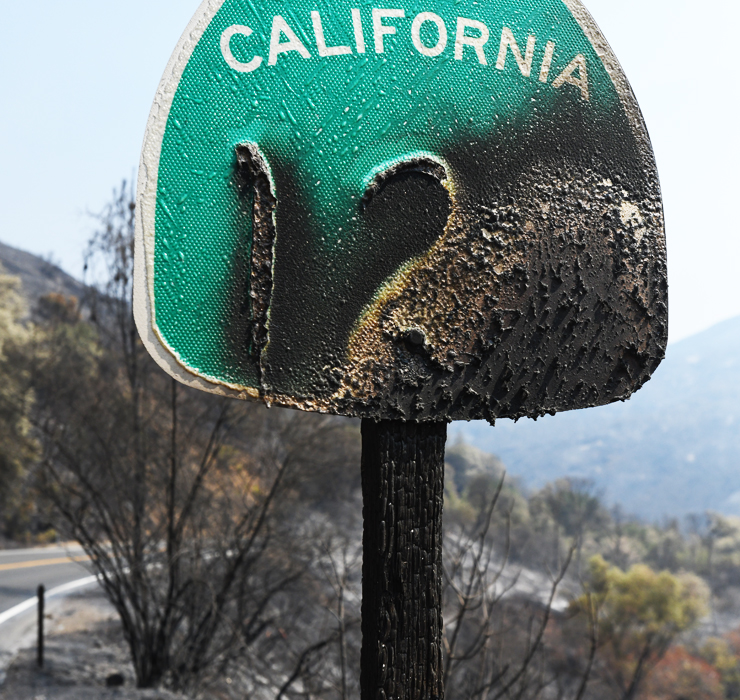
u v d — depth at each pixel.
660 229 1.16
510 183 1.09
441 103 1.08
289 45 1.03
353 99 1.04
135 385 8.09
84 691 7.14
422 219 1.06
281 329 1.01
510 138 1.10
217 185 0.99
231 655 7.37
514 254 1.09
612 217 1.13
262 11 1.02
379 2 1.07
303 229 1.02
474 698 3.23
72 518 7.50
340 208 1.03
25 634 9.80
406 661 1.07
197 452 8.55
